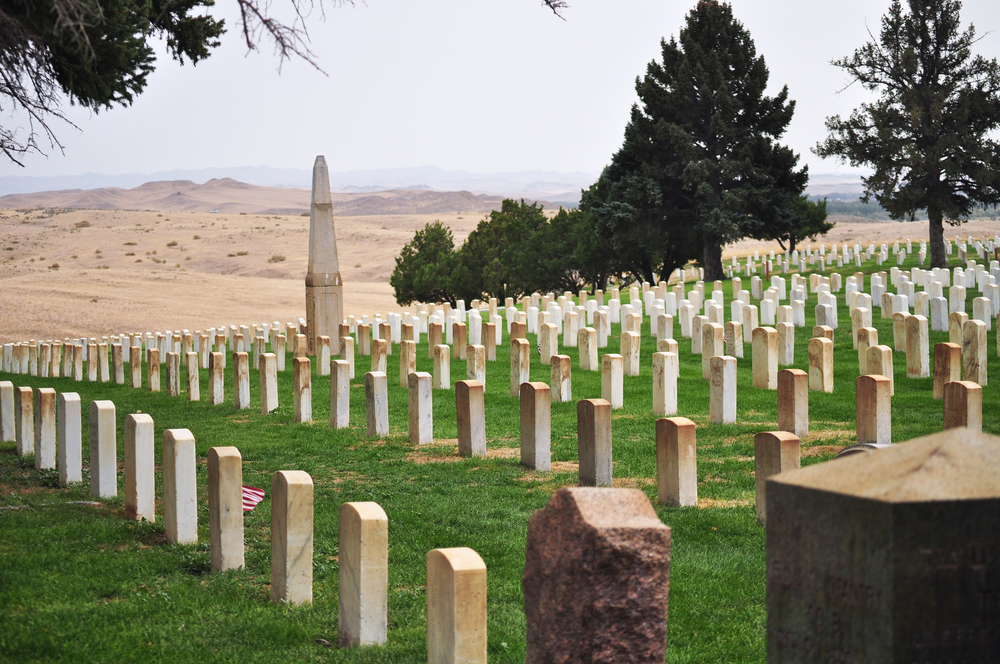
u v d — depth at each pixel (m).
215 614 7.04
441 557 5.51
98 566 8.21
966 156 46.84
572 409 17.38
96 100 15.21
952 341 20.39
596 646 4.08
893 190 47.66
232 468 8.23
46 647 6.28
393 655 6.21
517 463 13.15
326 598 7.48
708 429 15.03
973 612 2.63
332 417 16.70
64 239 167.38
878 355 17.11
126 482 10.15
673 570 8.08
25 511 10.52
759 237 57.97
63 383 26.97
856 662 2.74
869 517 2.67
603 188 62.75
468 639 5.38
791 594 2.98
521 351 19.25
